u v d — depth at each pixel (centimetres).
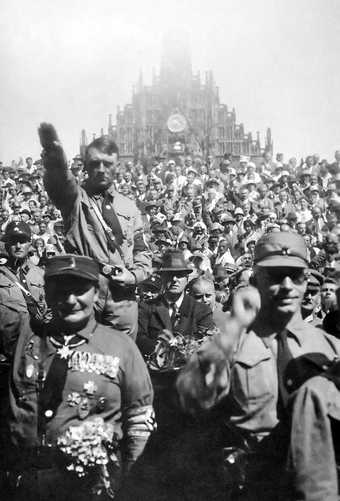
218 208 2045
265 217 1909
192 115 8788
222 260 1570
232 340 377
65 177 514
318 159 2727
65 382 423
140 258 569
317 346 414
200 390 382
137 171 3256
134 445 435
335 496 326
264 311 415
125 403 439
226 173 2948
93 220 536
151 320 646
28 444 422
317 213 2084
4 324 593
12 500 426
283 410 401
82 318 434
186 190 2342
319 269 1207
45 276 434
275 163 3091
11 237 679
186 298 678
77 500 412
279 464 392
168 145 8550
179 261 671
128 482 435
